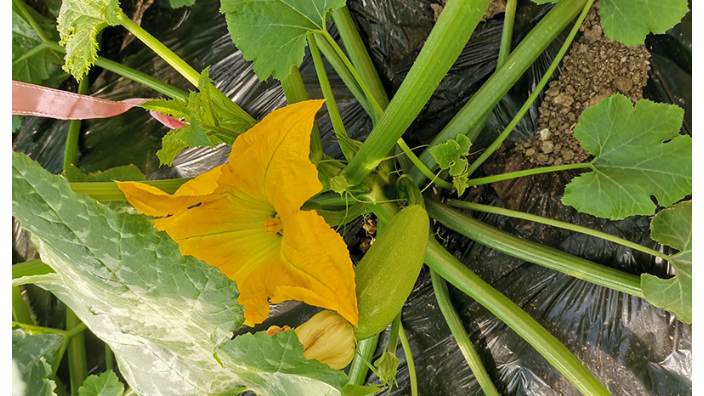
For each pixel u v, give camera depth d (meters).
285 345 0.26
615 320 0.47
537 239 0.48
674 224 0.38
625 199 0.37
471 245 0.50
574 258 0.43
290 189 0.28
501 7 0.47
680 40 0.44
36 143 0.59
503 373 0.49
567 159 0.47
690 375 0.44
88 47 0.37
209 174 0.26
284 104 0.54
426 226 0.34
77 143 0.58
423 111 0.50
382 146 0.34
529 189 0.48
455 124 0.44
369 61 0.48
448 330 0.51
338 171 0.38
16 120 0.58
